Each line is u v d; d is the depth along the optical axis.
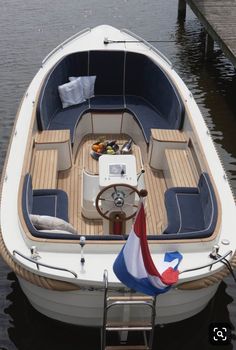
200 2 12.27
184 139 6.18
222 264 3.98
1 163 7.23
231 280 5.26
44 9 14.12
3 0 14.84
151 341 4.01
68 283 3.82
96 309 4.03
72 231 4.60
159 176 6.26
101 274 3.82
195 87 10.14
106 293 3.70
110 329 3.92
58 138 6.09
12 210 4.47
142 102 7.55
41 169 5.61
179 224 4.75
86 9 14.24
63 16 13.61
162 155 6.22
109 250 4.02
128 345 4.36
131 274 3.57
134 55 7.52
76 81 7.37
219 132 8.44
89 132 7.39
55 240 3.99
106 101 7.50
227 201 4.72
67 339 4.52
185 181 5.52
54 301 4.09
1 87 9.55
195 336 4.58
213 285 4.16
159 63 7.41
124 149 6.50
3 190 4.72
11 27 12.70
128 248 3.55
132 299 3.74
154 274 3.56
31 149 5.49
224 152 7.87
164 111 7.08
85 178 5.55
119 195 4.37
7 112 8.66
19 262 3.94
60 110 7.22
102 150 6.60
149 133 6.66
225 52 9.68
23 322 4.70
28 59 10.85
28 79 9.91
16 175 4.94
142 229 3.49
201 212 4.93
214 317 4.80
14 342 4.50
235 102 9.53
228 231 4.32
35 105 6.18
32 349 4.44
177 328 4.64
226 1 12.38
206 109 9.25
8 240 4.14
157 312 4.10
